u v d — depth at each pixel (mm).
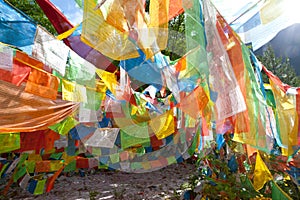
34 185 3887
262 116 2570
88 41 1556
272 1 2367
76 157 4078
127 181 5801
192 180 3797
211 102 2148
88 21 1538
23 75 1970
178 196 4055
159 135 2764
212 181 3184
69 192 4793
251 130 2279
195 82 2176
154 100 4137
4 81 1887
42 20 6547
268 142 2875
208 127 2609
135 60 2049
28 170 3967
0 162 4047
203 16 1863
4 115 1933
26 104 2061
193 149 3184
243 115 2295
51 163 4004
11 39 1816
